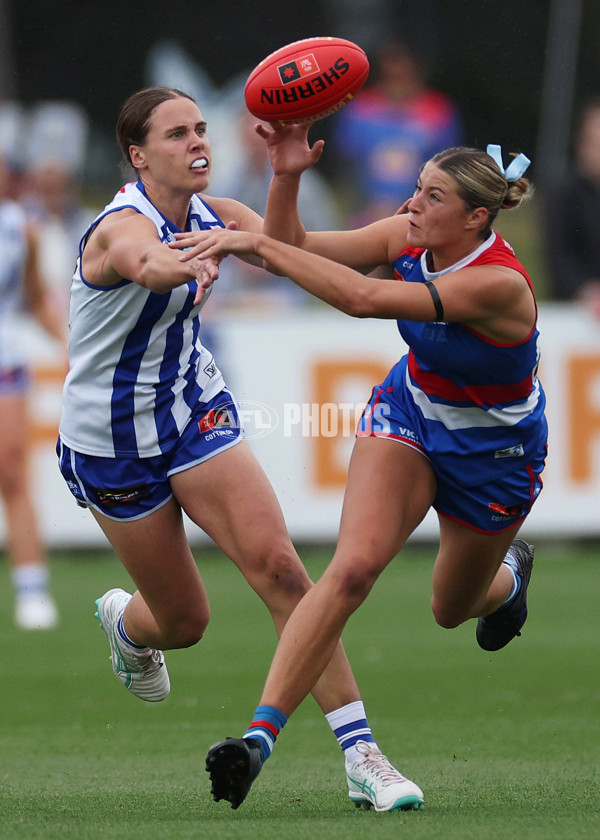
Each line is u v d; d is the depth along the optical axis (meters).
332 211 44.47
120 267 14.29
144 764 17.58
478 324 14.49
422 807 14.48
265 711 13.95
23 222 28.78
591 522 37.31
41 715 21.14
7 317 28.97
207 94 46.88
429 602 33.09
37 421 36.97
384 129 46.12
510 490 15.76
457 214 14.30
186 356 15.76
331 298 14.13
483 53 46.53
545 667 24.91
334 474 36.97
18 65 46.69
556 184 39.16
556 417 37.25
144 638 17.31
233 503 15.40
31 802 15.08
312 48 15.04
